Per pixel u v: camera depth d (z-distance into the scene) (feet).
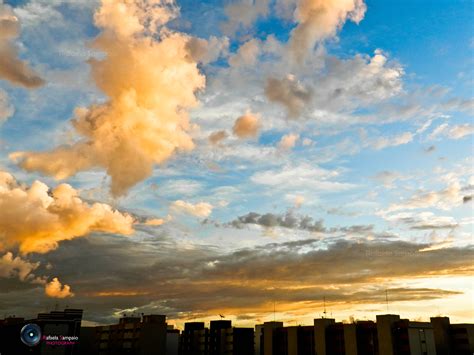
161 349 385.91
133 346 383.65
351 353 339.57
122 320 416.46
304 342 386.32
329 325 372.38
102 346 413.18
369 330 336.29
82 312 345.92
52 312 337.93
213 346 480.64
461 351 336.49
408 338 312.50
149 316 399.65
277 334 415.44
